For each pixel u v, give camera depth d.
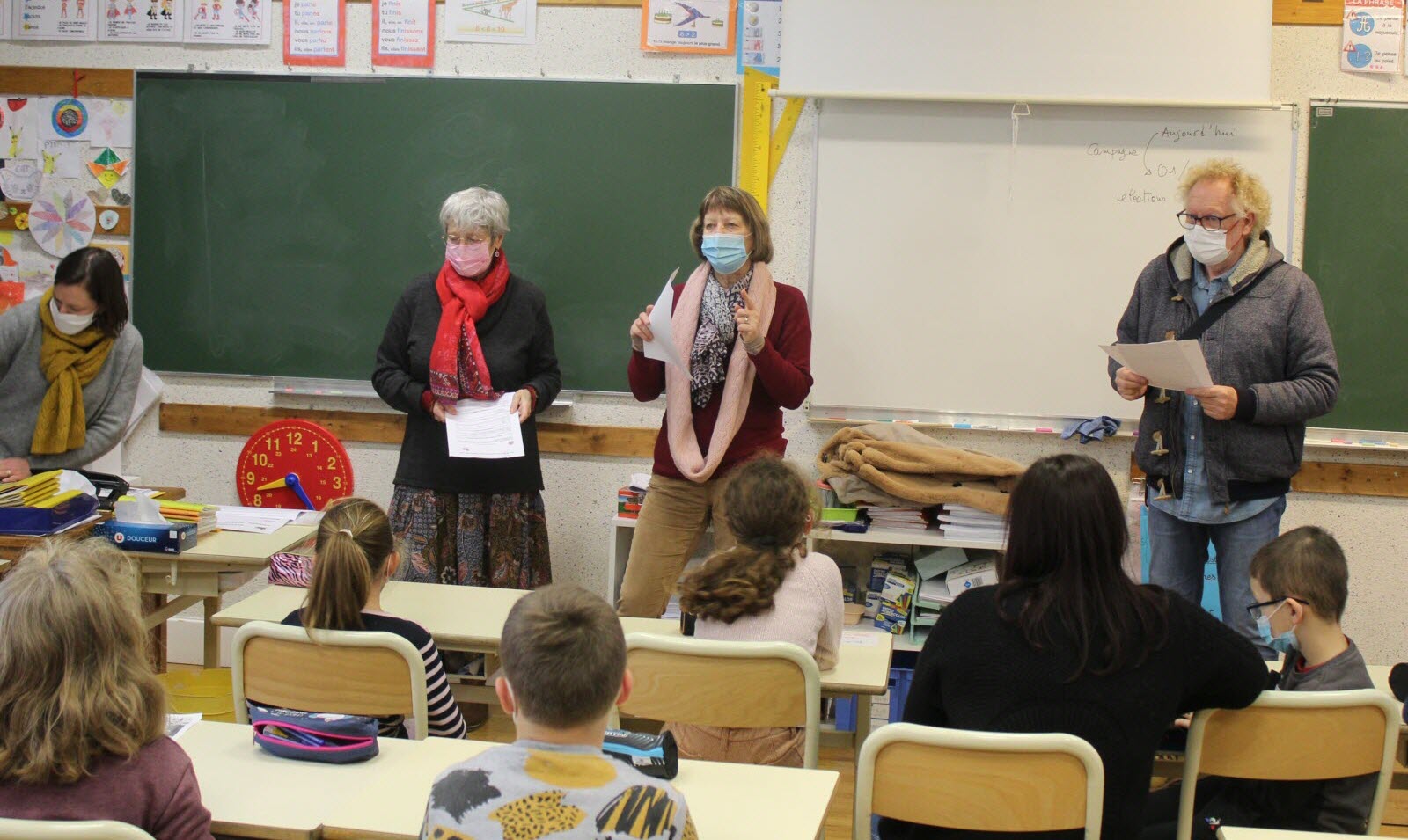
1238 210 2.88
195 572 2.89
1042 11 3.69
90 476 3.25
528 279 4.06
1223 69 3.64
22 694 1.35
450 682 2.92
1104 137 3.75
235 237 4.15
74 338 3.32
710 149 3.95
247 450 3.85
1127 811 1.76
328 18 4.06
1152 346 2.69
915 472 3.57
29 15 4.14
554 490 4.12
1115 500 1.77
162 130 4.13
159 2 4.11
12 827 1.31
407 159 4.07
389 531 2.24
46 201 4.19
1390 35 3.67
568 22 3.98
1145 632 1.75
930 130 3.81
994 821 1.71
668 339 2.97
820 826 1.63
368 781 1.73
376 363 4.11
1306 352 2.92
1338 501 3.81
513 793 1.23
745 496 2.24
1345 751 1.94
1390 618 3.81
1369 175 3.70
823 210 3.88
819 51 3.79
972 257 3.84
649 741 1.78
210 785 1.70
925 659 1.85
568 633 1.28
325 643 2.06
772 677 2.04
